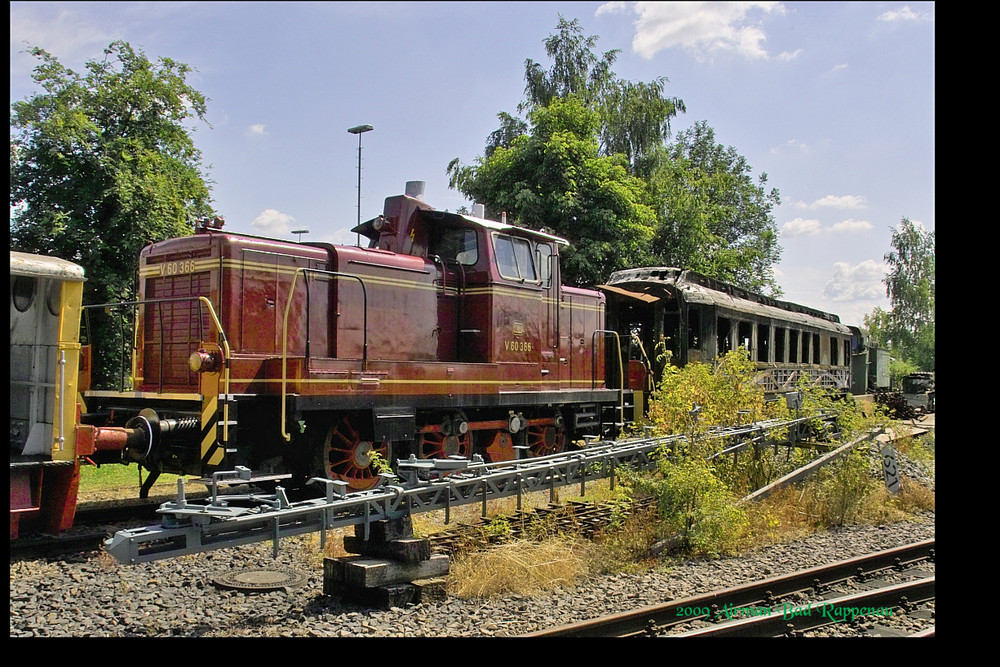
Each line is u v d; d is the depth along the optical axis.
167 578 6.61
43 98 15.86
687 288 15.07
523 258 11.58
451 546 6.99
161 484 11.18
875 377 30.27
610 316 15.42
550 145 20.84
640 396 14.11
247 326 8.59
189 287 8.86
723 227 39.94
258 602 6.00
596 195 21.00
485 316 10.74
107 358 15.17
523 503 9.28
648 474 8.58
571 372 12.61
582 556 7.29
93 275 15.16
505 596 6.22
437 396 9.83
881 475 11.09
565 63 28.19
